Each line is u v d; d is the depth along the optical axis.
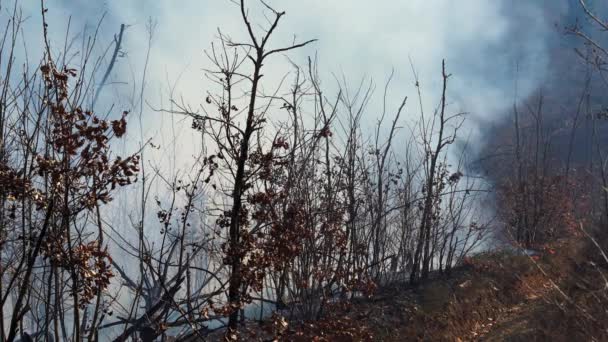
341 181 13.20
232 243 8.90
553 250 14.46
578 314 9.77
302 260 11.47
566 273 12.53
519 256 14.85
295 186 11.52
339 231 12.05
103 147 6.88
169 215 9.62
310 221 11.34
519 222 17.64
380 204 14.36
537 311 11.23
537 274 13.32
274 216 9.15
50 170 6.77
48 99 6.98
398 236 15.86
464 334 11.70
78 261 7.02
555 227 17.42
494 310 12.34
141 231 9.82
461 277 14.63
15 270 7.64
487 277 14.02
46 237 7.09
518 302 12.49
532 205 18.16
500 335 10.97
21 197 6.88
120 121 6.95
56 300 7.28
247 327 11.38
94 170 6.95
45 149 7.16
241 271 8.77
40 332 8.23
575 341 9.23
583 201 17.28
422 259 16.33
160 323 9.16
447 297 13.30
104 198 7.00
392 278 15.23
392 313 13.07
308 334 8.85
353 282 11.91
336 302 12.59
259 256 8.78
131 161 7.08
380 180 14.45
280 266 8.95
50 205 6.77
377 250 14.40
